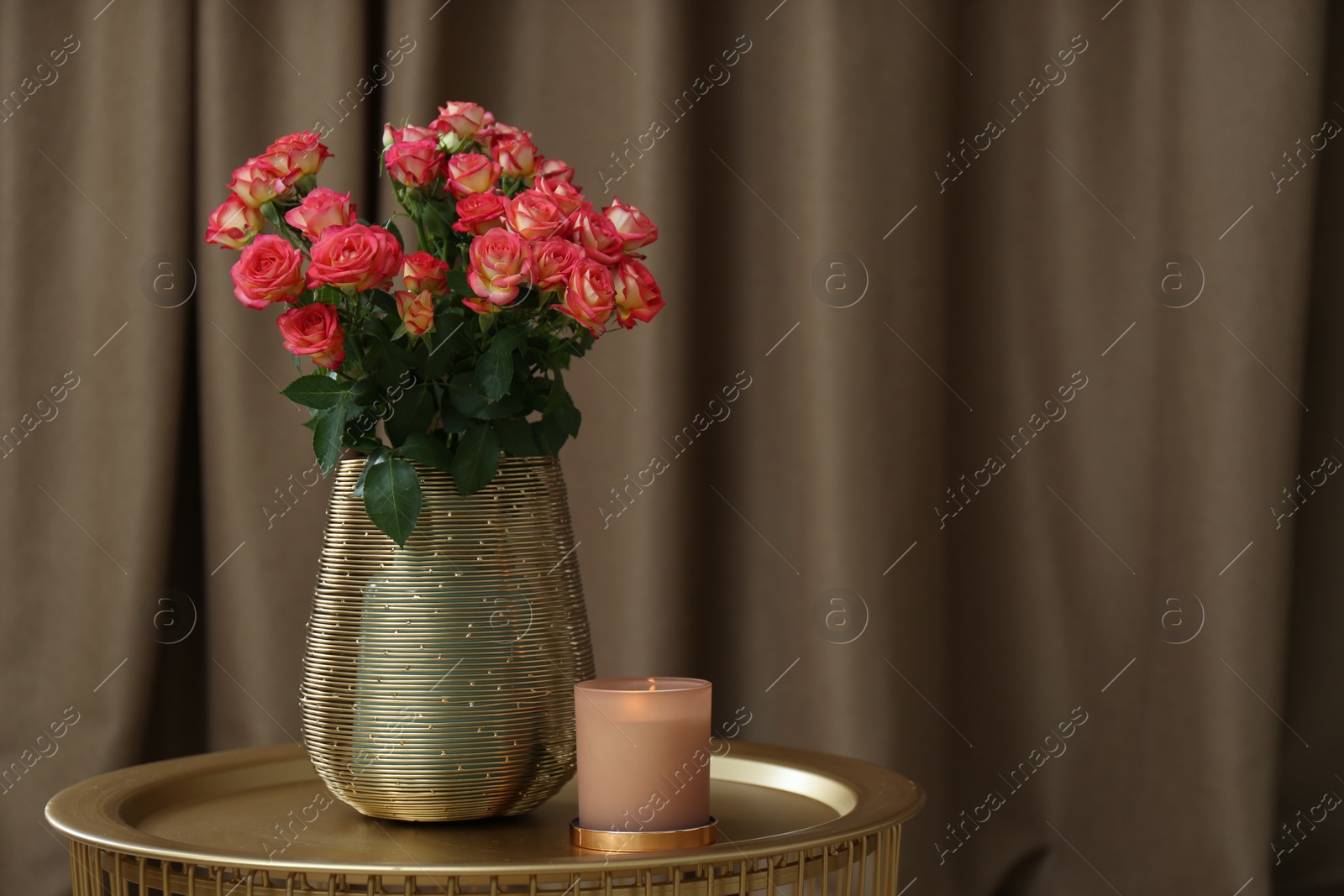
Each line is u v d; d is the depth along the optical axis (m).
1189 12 1.39
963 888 1.44
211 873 0.67
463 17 1.45
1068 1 1.46
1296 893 1.46
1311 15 1.35
